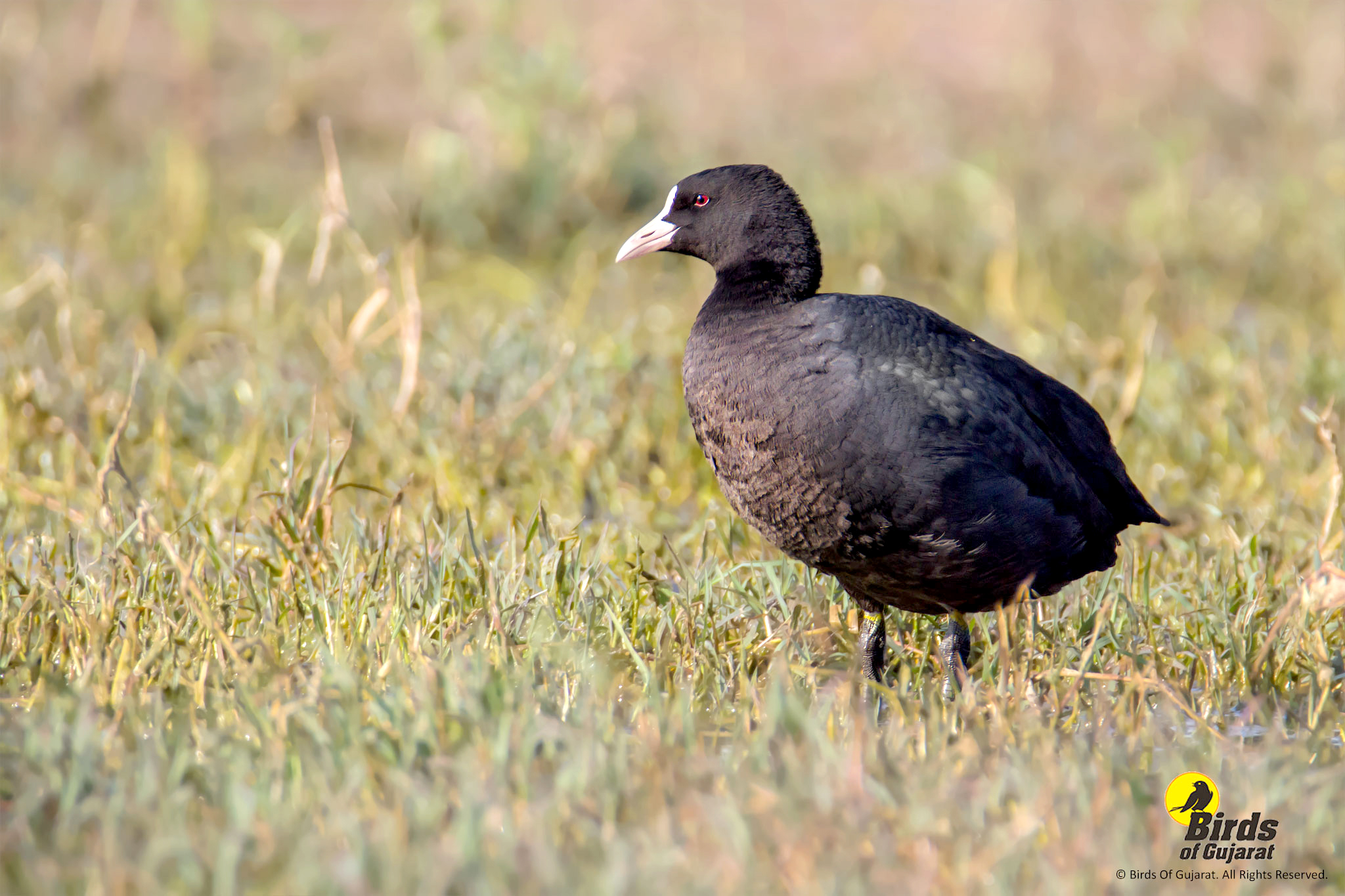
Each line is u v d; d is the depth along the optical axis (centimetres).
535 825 593
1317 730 761
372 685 743
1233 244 2038
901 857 602
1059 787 649
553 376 1232
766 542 1028
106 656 763
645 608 905
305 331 1517
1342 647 880
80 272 1672
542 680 776
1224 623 879
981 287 1909
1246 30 2794
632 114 2127
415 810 611
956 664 842
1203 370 1434
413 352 1215
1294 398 1362
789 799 622
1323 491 1155
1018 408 818
